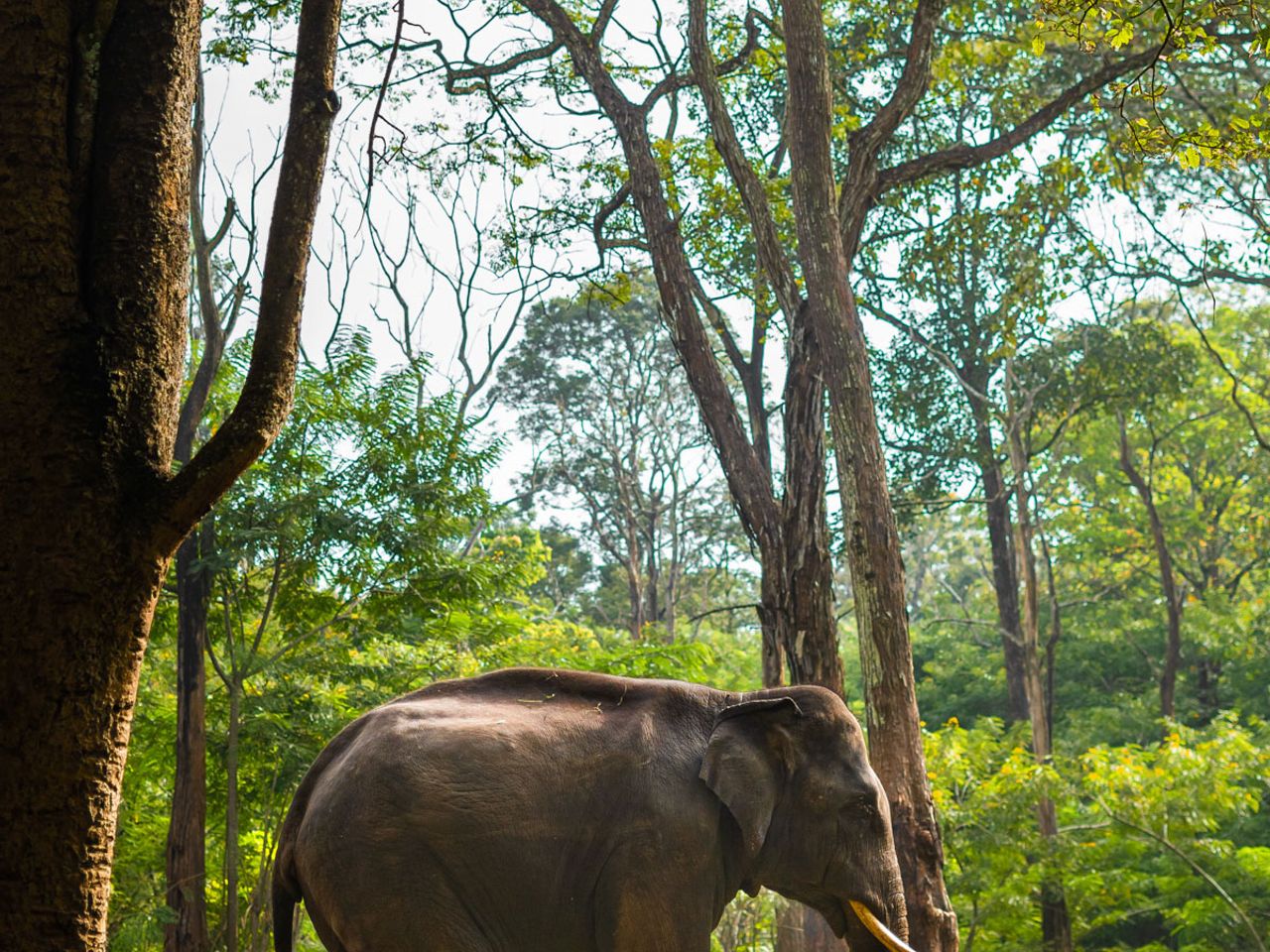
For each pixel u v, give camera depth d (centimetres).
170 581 1295
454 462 1241
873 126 1299
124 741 347
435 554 1246
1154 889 1978
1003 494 2358
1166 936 1992
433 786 470
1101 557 3247
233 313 1395
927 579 5216
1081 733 2648
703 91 1301
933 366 2541
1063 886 1628
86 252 353
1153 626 3091
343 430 1216
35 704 330
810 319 1267
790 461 1266
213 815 1315
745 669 2653
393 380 1231
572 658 1527
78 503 338
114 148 356
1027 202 1736
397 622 1252
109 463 343
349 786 470
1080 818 2042
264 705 1219
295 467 1205
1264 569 3203
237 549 1166
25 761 329
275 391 364
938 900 959
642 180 1406
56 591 334
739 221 1633
